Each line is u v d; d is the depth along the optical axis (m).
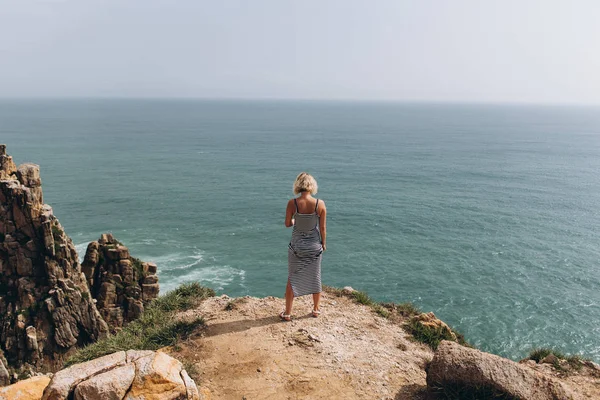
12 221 22.94
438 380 6.46
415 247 51.38
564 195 79.44
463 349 6.57
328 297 10.30
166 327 8.55
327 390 6.67
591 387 7.29
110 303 26.06
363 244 52.00
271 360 7.40
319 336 8.20
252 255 48.81
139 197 73.12
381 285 41.53
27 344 22.12
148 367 5.48
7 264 22.97
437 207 69.56
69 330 23.53
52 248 23.25
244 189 81.12
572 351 32.22
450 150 147.38
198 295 10.44
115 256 26.56
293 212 8.36
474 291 40.62
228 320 8.91
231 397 6.50
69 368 5.55
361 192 79.75
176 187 81.62
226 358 7.49
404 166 111.31
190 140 165.00
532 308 37.81
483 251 50.53
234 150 138.88
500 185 88.19
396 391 6.71
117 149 132.50
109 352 8.10
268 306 9.59
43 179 84.81
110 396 5.14
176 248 50.44
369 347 8.02
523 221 62.59
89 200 70.25
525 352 32.25
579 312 37.31
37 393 5.71
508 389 5.99
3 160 23.78
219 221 60.84
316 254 8.52
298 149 144.38
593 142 180.75
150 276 27.44
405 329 9.04
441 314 36.66
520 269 45.69
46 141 145.38
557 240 54.69
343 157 126.75
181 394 5.46
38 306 23.00
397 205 70.38
